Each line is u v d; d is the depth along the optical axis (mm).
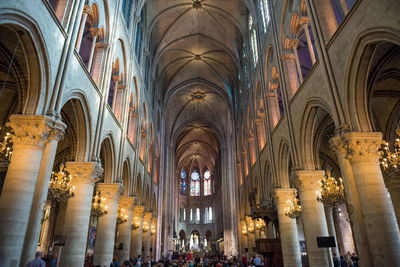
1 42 9195
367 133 8750
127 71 18391
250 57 24078
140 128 22453
